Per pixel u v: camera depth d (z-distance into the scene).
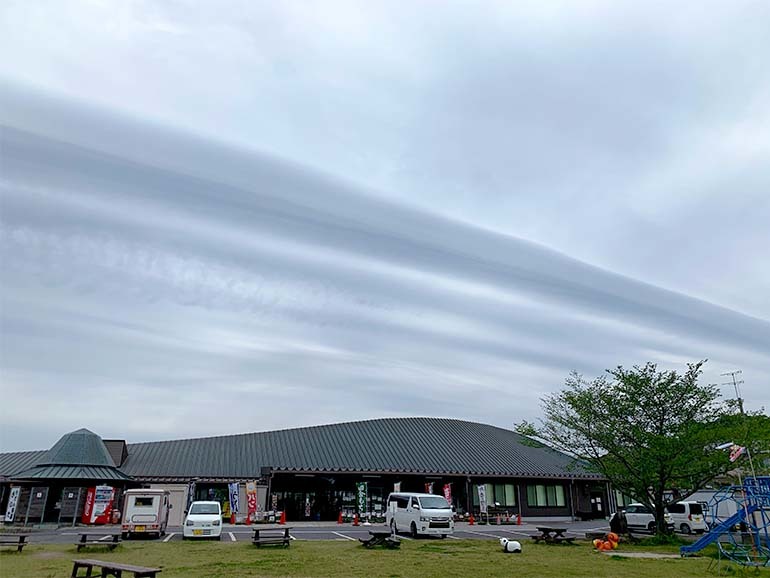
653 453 20.78
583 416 23.28
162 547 16.77
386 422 42.16
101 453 29.78
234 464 32.38
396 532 23.09
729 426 21.03
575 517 36.69
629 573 12.69
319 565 13.09
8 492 29.31
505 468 36.22
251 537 20.70
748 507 16.22
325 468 31.62
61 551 15.62
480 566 13.45
